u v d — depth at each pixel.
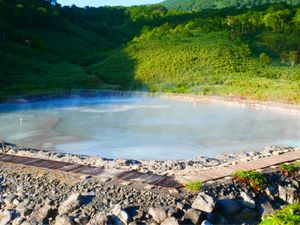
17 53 89.62
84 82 75.44
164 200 18.11
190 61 83.44
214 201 17.73
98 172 21.81
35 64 84.31
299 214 14.63
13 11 117.56
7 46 91.00
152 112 49.19
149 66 83.56
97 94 66.50
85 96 65.44
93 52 115.50
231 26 113.62
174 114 47.62
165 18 159.50
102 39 138.50
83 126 39.72
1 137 34.72
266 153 26.78
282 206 19.52
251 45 101.06
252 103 54.34
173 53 88.06
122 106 54.72
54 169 22.50
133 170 22.47
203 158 26.89
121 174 21.41
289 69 82.94
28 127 39.16
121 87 73.69
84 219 17.00
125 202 18.05
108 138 34.44
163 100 61.81
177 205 17.61
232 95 60.47
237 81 69.69
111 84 77.81
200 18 139.12
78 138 34.41
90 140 33.69
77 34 130.62
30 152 27.58
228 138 34.59
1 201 19.22
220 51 88.62
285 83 65.81
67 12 153.25
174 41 99.69
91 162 24.62
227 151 30.19
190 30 117.12
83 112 48.94
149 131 37.44
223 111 50.09
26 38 101.94
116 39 143.88
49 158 25.77
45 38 116.62
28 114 47.31
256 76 74.88
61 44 116.94
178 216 16.97
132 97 65.88
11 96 58.75
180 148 31.05
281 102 53.06
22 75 75.94
